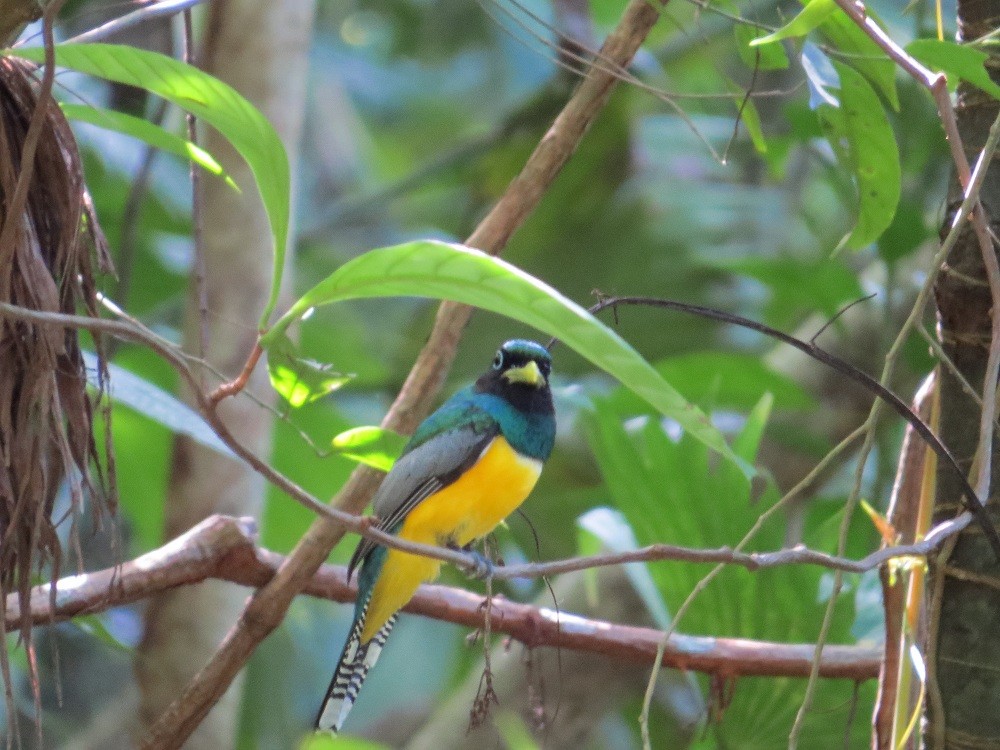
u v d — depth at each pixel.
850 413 14.23
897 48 6.06
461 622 9.02
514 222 7.98
